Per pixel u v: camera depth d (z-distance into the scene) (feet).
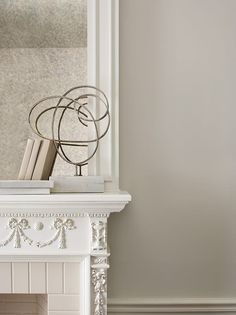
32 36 6.08
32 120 6.09
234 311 5.44
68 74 6.07
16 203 4.36
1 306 5.62
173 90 5.46
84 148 6.07
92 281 4.61
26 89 6.09
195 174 5.49
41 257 4.60
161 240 5.47
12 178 6.07
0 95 6.07
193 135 5.48
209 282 5.49
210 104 5.49
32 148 4.70
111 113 5.31
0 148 6.09
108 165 5.29
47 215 4.56
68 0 5.77
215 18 5.47
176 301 5.42
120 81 5.42
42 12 5.93
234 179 5.50
